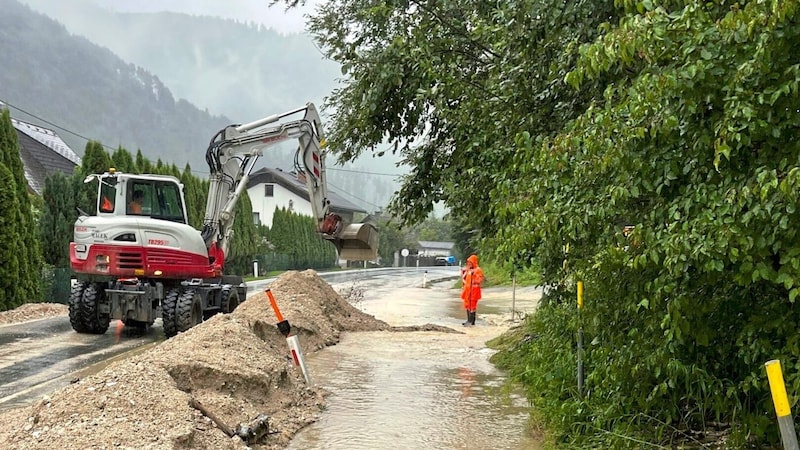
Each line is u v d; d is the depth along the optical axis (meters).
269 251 51.06
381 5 8.84
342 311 16.45
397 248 85.94
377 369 10.69
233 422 6.71
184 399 6.50
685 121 4.48
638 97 4.39
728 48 4.16
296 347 9.12
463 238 43.91
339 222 13.57
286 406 7.80
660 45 4.27
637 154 4.62
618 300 5.51
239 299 17.20
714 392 5.55
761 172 3.99
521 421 7.57
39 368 10.63
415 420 7.62
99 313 14.18
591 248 5.64
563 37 6.86
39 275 19.70
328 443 6.77
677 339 5.09
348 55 9.38
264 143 15.10
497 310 22.56
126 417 5.91
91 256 13.86
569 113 6.96
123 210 14.41
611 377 6.23
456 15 9.03
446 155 10.28
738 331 5.12
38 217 23.83
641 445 5.80
